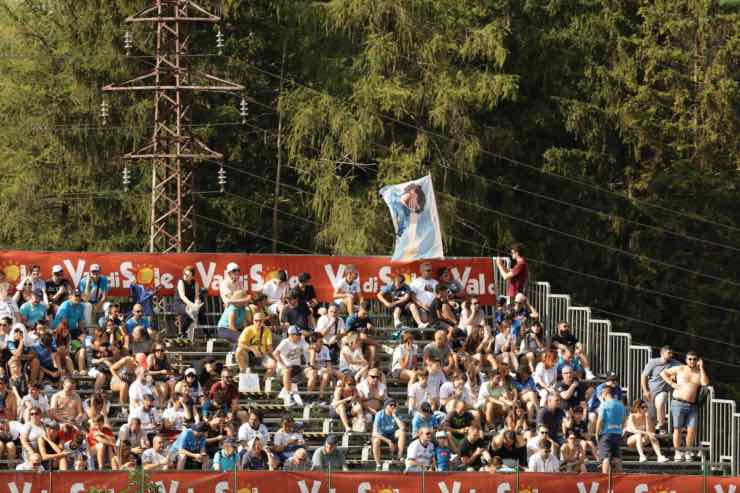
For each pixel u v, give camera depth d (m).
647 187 172.88
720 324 174.62
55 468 90.44
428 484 86.81
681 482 89.56
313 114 156.38
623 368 114.44
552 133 173.50
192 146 141.75
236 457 90.50
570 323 117.06
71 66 162.00
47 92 165.50
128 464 89.31
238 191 168.88
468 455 94.88
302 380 105.31
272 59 173.12
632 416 103.75
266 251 169.50
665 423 106.38
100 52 162.88
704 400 103.12
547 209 171.50
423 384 100.38
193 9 164.75
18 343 98.19
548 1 173.38
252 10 169.50
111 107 162.12
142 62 162.62
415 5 158.62
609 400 97.81
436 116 154.25
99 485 83.44
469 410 98.56
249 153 170.50
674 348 175.75
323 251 162.75
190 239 144.62
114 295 116.56
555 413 98.00
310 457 97.69
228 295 110.25
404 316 117.56
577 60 172.62
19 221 163.88
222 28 168.00
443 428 96.31
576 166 170.00
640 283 174.38
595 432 101.56
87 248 165.00
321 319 108.94
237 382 104.38
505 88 156.88
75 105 162.88
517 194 170.00
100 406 92.44
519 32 169.88
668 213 174.00
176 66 139.75
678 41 178.88
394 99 154.50
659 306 174.25
